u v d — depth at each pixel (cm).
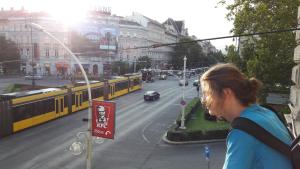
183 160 2731
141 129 3862
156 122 4294
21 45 10425
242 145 222
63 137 3316
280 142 225
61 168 2467
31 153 2788
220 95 246
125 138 3406
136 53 12100
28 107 3612
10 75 9744
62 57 10269
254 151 221
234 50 3453
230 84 242
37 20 10075
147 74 9650
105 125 1881
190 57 12619
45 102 3928
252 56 3341
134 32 11956
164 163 2655
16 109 3419
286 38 2958
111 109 1855
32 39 10206
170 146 3169
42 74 10231
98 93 5472
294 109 945
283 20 2956
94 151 2889
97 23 10344
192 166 2586
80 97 4797
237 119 235
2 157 2672
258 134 222
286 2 2953
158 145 3197
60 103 4262
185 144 3219
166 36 14662
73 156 2723
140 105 5672
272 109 264
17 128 3434
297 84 991
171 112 5075
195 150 3023
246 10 3244
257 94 253
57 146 3002
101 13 10531
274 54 3069
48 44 10212
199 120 4322
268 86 3111
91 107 1914
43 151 2850
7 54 9562
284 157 224
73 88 4612
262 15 3058
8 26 10494
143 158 2777
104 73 10606
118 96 6500
